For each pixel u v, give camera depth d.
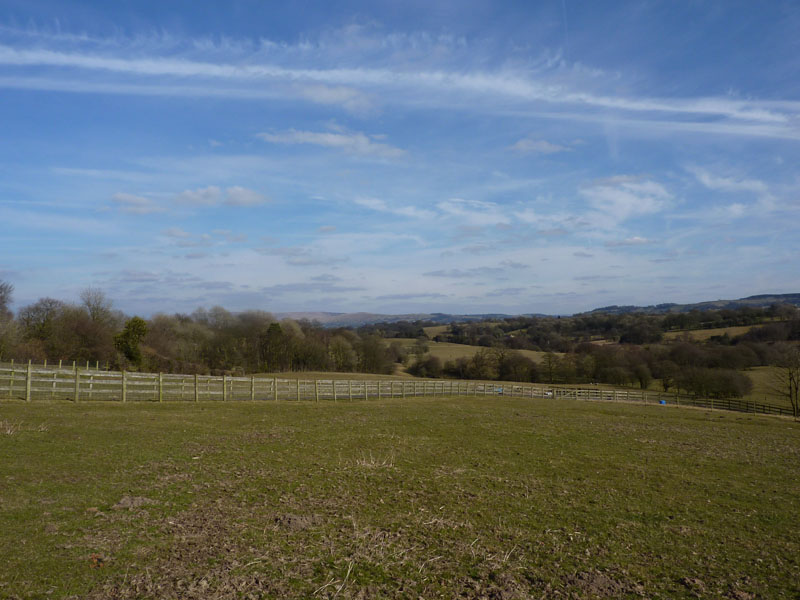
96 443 14.33
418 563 7.60
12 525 7.85
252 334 81.44
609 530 9.73
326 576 6.92
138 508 9.19
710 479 14.79
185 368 62.19
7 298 52.16
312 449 16.27
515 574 7.43
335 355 87.94
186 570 6.79
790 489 13.89
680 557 8.44
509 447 18.98
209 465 13.00
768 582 7.50
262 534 8.34
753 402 54.16
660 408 47.06
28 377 21.48
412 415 28.34
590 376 81.44
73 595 5.91
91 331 56.78
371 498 11.00
